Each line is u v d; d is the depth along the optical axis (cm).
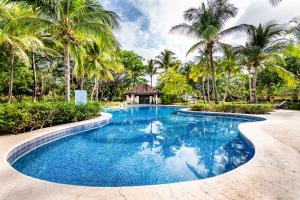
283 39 1872
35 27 1128
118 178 446
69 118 1037
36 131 757
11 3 1096
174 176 457
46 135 714
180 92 3541
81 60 1429
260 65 2191
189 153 644
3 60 1944
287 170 361
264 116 1311
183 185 306
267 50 1972
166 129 1091
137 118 1592
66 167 511
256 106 1576
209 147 719
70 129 886
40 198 267
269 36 1945
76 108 1086
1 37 1238
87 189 292
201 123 1305
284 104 2066
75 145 736
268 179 324
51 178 445
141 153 639
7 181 318
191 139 848
